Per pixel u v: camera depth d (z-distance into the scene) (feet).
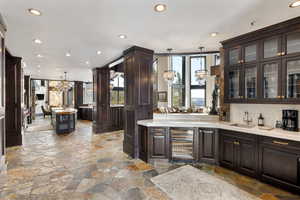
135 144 12.10
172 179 8.82
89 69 21.74
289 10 7.17
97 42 11.16
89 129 23.67
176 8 6.98
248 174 8.87
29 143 16.07
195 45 11.89
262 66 9.09
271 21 8.21
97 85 20.56
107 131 21.43
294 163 7.22
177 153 11.19
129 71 12.66
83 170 10.00
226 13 7.42
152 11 7.22
